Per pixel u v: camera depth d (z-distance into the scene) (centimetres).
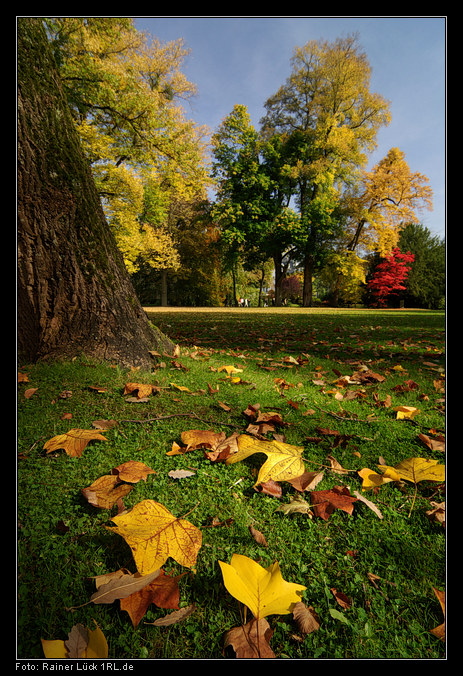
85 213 290
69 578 110
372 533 139
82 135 1175
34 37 266
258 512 148
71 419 213
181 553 113
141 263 3153
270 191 3047
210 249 3559
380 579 118
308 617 101
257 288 5262
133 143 1216
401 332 761
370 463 186
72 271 282
